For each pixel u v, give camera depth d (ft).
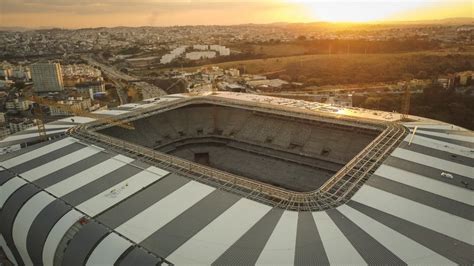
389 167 155.74
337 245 104.83
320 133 254.27
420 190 136.87
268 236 109.19
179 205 127.65
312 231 111.45
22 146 199.31
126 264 101.50
